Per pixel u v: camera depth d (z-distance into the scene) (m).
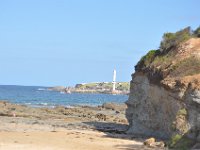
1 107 73.38
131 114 48.44
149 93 44.56
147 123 44.59
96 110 89.25
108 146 33.84
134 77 48.88
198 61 39.19
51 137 37.31
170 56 43.41
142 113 45.72
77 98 174.50
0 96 149.75
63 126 49.56
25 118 57.50
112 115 74.31
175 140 34.31
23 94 184.25
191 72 38.47
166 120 41.06
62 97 176.38
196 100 34.94
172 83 38.81
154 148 33.78
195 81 36.41
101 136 41.12
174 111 38.66
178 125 35.19
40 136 37.59
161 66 42.62
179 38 44.53
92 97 199.12
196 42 42.50
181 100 36.97
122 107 95.69
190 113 35.25
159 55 46.09
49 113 70.69
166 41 46.09
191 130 34.19
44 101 130.38
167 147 34.19
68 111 76.94
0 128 43.12
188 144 33.31
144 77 46.44
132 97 48.72
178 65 40.09
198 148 32.34
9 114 60.84
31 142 33.28
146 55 47.72
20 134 38.34
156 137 41.66
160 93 41.75
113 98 196.50
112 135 42.72
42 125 48.78
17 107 75.69
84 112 78.06
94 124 54.84
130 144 35.66
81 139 37.22
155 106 43.44
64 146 32.19
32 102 118.19
